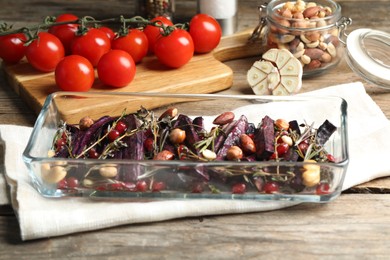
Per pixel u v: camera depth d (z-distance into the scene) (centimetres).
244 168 59
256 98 69
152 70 83
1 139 68
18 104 80
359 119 71
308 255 57
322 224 60
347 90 75
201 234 60
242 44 88
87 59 82
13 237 60
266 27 85
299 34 81
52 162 60
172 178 60
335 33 82
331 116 67
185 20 97
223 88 82
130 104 74
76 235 60
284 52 79
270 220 61
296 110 68
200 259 57
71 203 61
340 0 102
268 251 58
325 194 60
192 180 60
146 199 61
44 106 65
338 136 64
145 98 72
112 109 74
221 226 60
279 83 79
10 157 65
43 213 59
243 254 57
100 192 61
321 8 83
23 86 79
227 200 61
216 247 58
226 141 62
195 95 70
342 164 59
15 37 83
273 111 68
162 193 61
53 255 58
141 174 60
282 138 62
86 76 77
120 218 60
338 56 84
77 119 73
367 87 82
